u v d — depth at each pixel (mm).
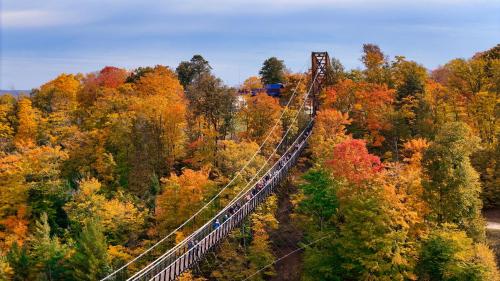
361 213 46344
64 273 53500
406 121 68875
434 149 49688
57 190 67938
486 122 67562
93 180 63938
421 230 47938
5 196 66375
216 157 67312
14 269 54281
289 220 59219
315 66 85375
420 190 50219
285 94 93688
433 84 76938
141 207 62094
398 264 45750
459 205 48438
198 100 75188
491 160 59875
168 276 38438
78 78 129500
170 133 74625
